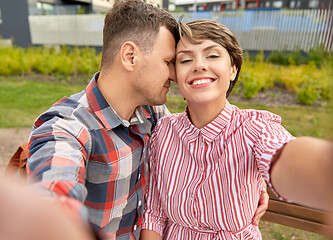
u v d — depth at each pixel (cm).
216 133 102
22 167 105
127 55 105
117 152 109
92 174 105
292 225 164
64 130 92
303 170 53
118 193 112
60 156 77
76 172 75
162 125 121
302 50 1182
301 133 408
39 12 1806
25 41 1741
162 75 109
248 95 625
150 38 104
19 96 660
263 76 685
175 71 111
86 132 99
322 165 32
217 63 97
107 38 110
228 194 102
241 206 102
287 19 1195
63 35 1605
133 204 120
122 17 106
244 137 98
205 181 104
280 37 1222
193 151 107
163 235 125
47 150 80
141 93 112
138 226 125
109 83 111
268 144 80
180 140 113
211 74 97
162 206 119
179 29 100
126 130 116
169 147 115
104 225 111
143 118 127
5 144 415
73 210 36
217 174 102
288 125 445
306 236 234
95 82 113
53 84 818
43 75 945
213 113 104
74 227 24
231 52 100
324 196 32
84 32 1527
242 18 1268
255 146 92
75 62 937
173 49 108
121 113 115
